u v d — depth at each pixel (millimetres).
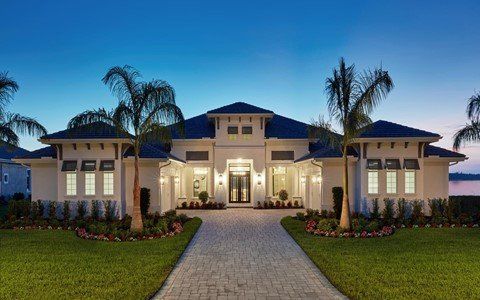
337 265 10406
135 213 15414
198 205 27438
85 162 20422
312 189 24812
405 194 20594
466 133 18594
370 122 16172
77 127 15375
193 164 28594
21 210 20094
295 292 8508
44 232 16312
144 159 20938
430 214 20969
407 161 20703
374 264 10500
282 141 28547
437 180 21719
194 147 28734
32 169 21578
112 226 16266
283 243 14195
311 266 10773
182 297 8164
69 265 10445
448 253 11781
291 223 18828
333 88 16422
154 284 8758
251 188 28375
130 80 15719
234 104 29609
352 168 21625
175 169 26516
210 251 12812
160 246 13086
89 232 15250
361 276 9336
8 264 10570
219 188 28109
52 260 11031
